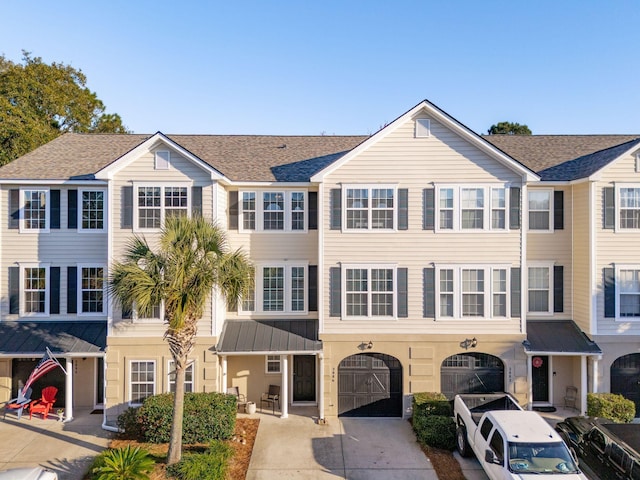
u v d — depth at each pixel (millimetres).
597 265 16797
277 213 18250
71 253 17844
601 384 16688
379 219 16859
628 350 16672
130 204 16406
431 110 16547
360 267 16766
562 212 18141
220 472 11789
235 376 18203
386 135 16859
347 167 16891
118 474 10961
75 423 16109
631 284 16828
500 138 21984
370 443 14438
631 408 15109
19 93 34438
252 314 18031
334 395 16719
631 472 10375
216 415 14188
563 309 18047
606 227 16812
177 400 12109
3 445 14188
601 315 16734
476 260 16719
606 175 16828
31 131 29734
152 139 16266
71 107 40031
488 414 11914
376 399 16953
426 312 16734
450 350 16719
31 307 17812
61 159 19156
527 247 18125
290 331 17359
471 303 16750
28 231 17766
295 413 17156
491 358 17031
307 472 12477
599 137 21609
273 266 18125
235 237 18047
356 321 16750
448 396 16984
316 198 18219
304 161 19641
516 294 16672
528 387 16547
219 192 17031
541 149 20641
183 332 12008
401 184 16797
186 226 12320
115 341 16250
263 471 12508
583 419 13523
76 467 12734
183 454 12680
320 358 16562
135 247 12680
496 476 10531
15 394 17750
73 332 17109
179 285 11664
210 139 21719
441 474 12375
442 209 16797
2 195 17750
